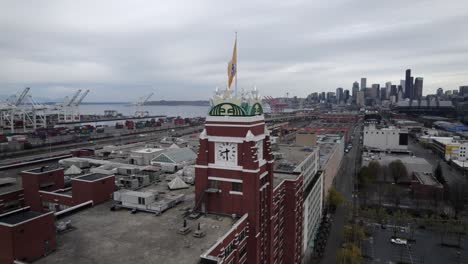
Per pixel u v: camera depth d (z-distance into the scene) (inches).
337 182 7529.5
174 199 2439.7
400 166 7342.5
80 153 5123.0
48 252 1675.7
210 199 2269.9
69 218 2181.3
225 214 2234.3
